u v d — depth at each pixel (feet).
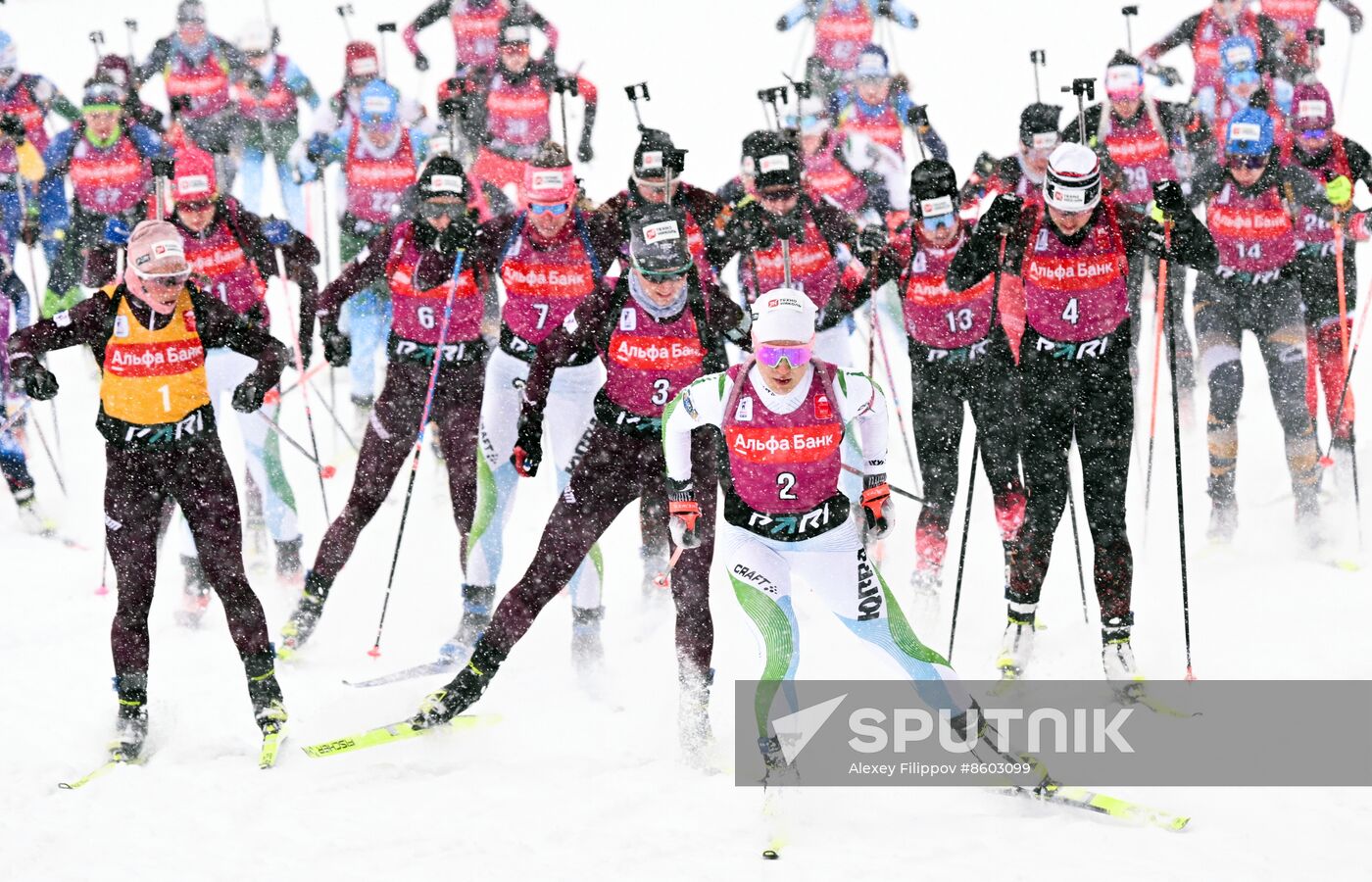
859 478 81.87
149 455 62.59
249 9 232.73
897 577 81.15
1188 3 213.66
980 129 171.63
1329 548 81.00
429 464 100.37
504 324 75.41
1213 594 76.18
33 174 106.22
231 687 70.44
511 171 129.59
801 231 79.20
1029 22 213.25
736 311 66.33
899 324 101.55
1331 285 87.04
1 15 233.55
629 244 68.59
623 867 52.49
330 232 146.92
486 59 143.95
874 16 138.82
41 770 61.52
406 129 110.01
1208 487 83.82
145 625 63.36
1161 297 79.66
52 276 109.60
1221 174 82.53
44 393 62.59
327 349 76.43
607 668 72.18
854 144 118.42
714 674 69.05
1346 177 85.30
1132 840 53.57
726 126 178.50
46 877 52.75
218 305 63.98
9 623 78.79
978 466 95.45
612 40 216.74
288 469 100.37
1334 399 86.94
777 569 59.21
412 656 74.74
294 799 58.49
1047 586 79.66
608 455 64.23
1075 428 65.72
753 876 51.60
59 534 92.48
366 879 52.16
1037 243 64.85
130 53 131.34
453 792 58.90
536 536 90.17
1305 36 118.11
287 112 137.18
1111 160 100.89
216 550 63.46
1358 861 51.49
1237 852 52.37
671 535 60.03
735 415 57.26
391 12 228.84
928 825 55.42
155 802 58.23
